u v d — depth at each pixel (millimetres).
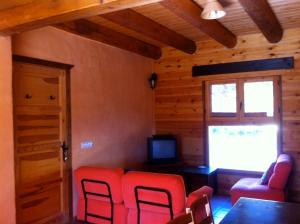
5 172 2973
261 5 3363
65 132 4098
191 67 5703
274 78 4980
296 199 4754
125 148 5309
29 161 3605
